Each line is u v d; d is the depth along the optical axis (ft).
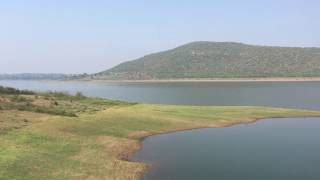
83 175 100.22
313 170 113.91
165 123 192.85
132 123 181.88
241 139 164.14
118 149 135.23
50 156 111.86
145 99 462.60
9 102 196.75
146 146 147.54
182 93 579.07
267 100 440.04
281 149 143.13
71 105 217.97
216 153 135.95
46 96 246.06
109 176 101.81
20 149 113.09
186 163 121.80
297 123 214.07
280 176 107.45
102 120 175.63
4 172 93.91
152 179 104.12
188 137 168.25
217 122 208.03
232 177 106.42
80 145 130.31
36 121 152.46
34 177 94.48
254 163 122.31
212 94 550.77
